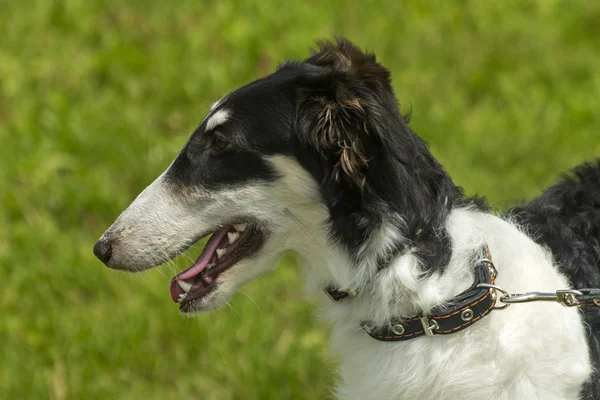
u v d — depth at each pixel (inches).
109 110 424.8
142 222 216.5
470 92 463.5
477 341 198.8
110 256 217.9
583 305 196.1
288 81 206.2
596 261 218.4
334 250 205.2
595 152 413.1
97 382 296.2
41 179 382.3
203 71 451.5
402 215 197.0
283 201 209.5
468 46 489.4
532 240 218.7
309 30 484.7
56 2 506.6
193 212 214.7
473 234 205.5
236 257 216.4
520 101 451.8
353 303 208.2
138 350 303.7
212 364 302.4
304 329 316.5
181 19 502.0
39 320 314.3
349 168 195.5
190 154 215.6
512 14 518.0
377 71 200.2
